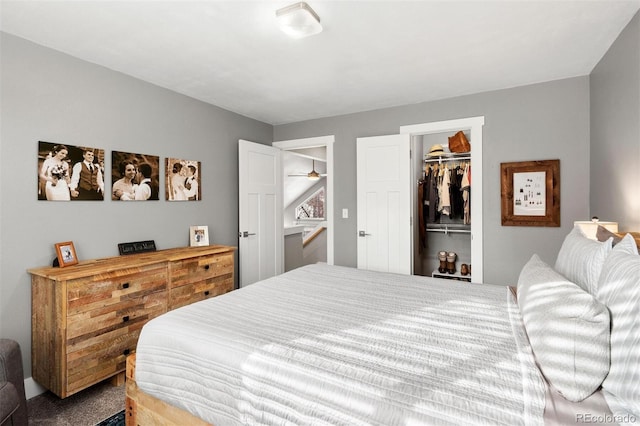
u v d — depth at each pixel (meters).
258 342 1.30
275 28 2.08
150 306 2.47
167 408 1.42
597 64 2.64
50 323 2.04
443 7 1.87
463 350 1.22
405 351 1.22
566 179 2.95
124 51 2.39
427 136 5.04
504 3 1.83
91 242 2.54
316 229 7.01
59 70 2.35
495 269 3.26
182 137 3.30
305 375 1.11
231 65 2.64
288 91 3.27
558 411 0.87
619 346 0.91
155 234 3.04
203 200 3.53
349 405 1.00
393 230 3.74
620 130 2.16
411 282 2.29
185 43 2.27
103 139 2.62
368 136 3.93
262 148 4.16
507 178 3.17
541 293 1.30
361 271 2.66
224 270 3.18
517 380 1.01
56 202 2.33
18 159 2.14
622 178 2.12
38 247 2.23
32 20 1.97
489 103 3.27
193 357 1.34
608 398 0.91
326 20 1.99
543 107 3.04
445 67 2.71
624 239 1.28
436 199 4.66
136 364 1.52
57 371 1.99
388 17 1.96
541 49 2.40
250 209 3.96
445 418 0.88
